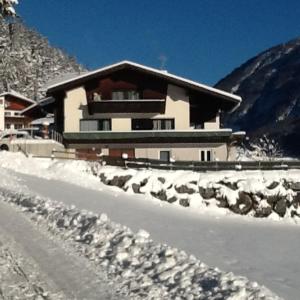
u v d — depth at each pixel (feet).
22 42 475.31
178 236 59.67
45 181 92.22
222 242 60.54
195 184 101.04
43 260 32.99
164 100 139.64
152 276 29.91
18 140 128.98
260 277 40.27
